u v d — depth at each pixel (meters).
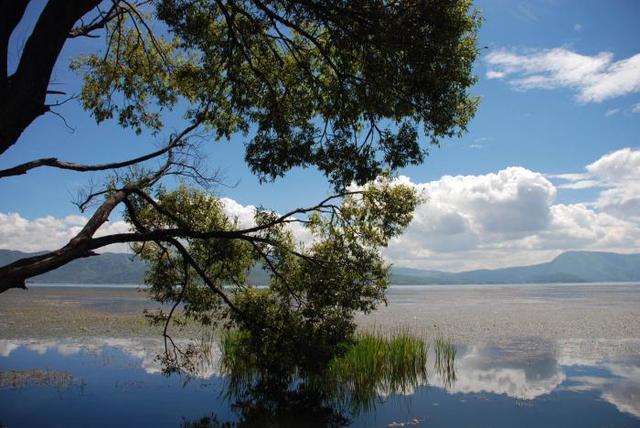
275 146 11.54
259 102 12.82
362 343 18.17
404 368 17.64
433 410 14.08
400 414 13.77
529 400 14.89
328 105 12.19
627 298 76.25
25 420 12.77
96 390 15.88
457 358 21.73
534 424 12.62
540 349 24.16
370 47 10.23
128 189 11.32
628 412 13.57
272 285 14.87
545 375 18.30
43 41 7.21
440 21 9.18
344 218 14.05
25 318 36.38
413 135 10.52
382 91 10.23
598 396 15.27
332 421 13.30
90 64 13.99
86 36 9.88
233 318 14.30
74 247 9.18
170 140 12.12
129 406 14.30
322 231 14.45
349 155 11.12
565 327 32.97
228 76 12.23
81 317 37.03
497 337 28.31
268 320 14.02
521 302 66.69
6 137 7.05
